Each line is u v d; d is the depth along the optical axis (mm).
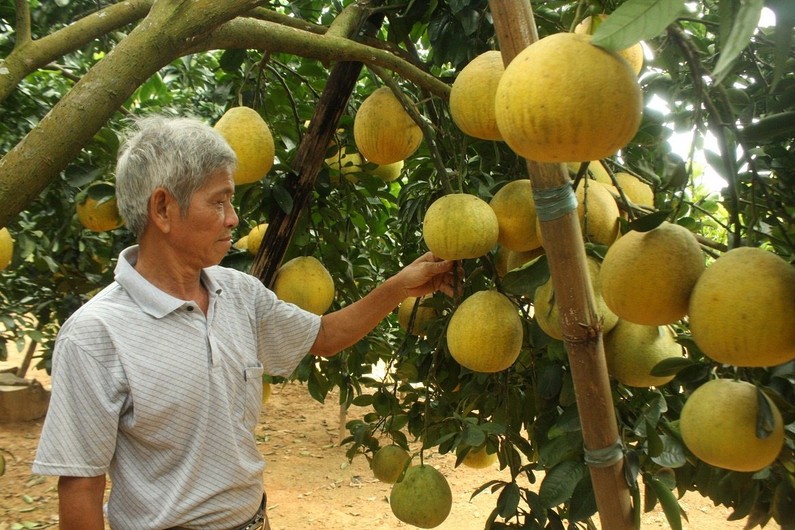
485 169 2412
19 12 1669
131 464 1569
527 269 1802
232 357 1675
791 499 1549
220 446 1604
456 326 1934
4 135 3240
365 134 2270
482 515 5203
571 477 1794
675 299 1286
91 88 1362
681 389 2098
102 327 1483
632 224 1301
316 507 5324
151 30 1393
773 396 1407
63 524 1478
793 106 1508
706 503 5402
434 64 2422
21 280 4301
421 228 2879
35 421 6527
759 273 1137
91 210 2482
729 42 764
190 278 1645
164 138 1510
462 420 2125
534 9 2045
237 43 1728
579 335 1422
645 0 919
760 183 1310
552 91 1007
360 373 2957
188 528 1592
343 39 1919
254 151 2129
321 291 2395
